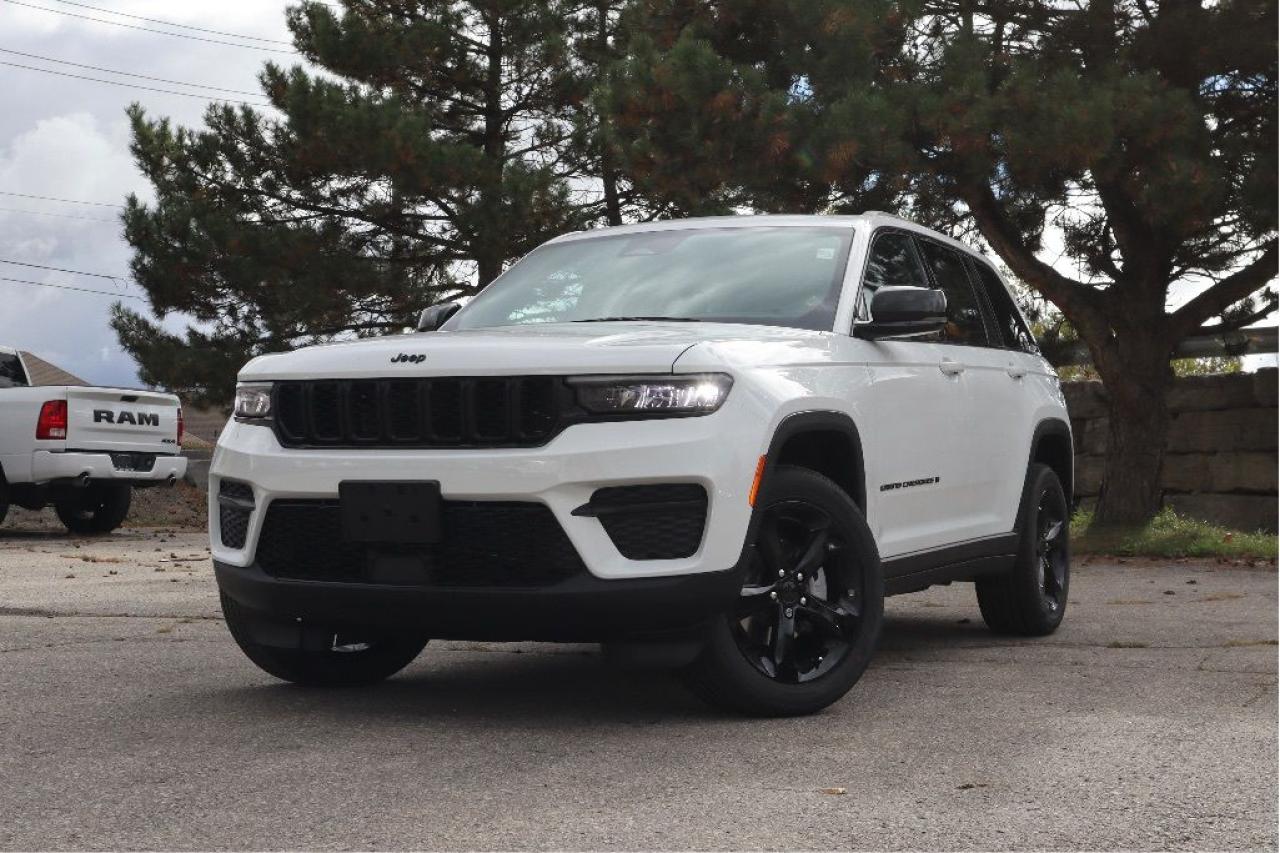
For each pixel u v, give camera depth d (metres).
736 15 13.21
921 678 5.66
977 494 6.42
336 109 21.02
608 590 4.41
